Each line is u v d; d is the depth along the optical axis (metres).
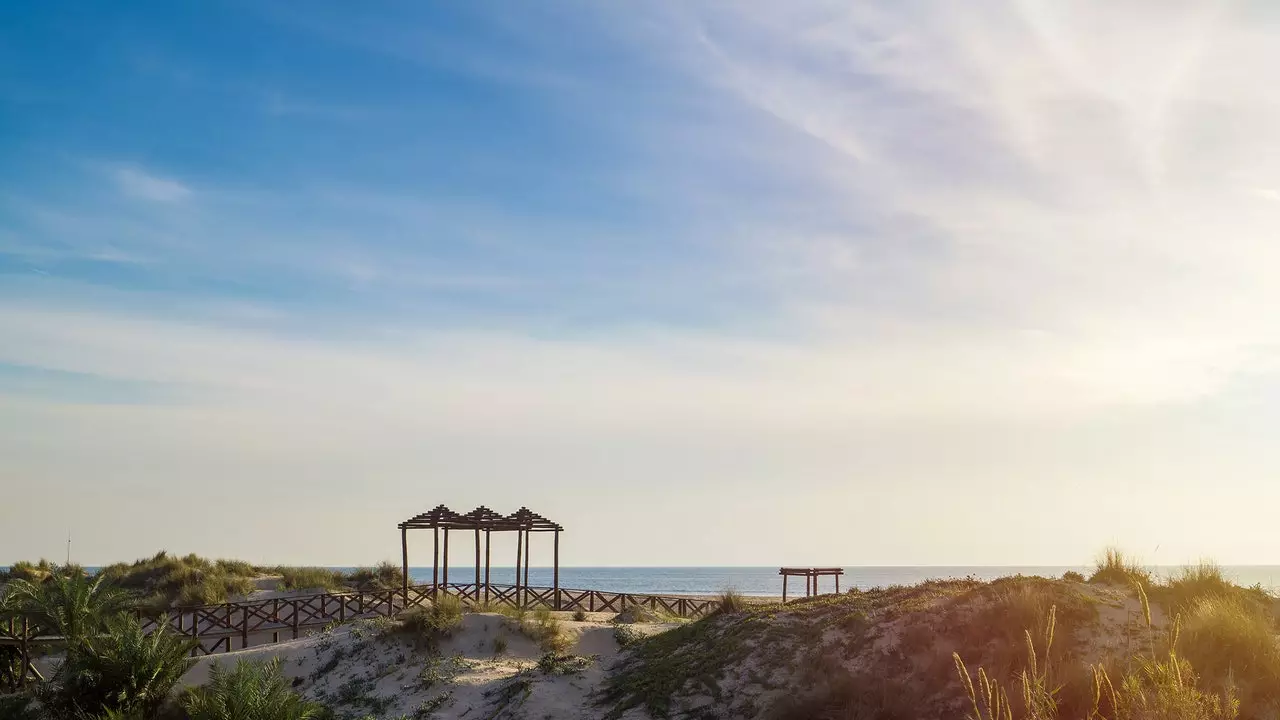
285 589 47.09
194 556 53.97
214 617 36.97
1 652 30.59
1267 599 20.22
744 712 19.58
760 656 21.70
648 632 30.95
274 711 24.02
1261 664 15.27
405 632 30.95
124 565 53.59
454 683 26.31
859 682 18.44
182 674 28.42
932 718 16.69
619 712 21.64
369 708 26.09
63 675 28.14
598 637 30.94
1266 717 13.78
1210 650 15.98
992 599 20.52
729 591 28.12
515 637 30.72
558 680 24.70
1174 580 21.38
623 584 177.12
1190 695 10.41
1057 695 15.21
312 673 29.78
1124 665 15.77
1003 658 17.58
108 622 31.19
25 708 26.59
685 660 23.36
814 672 19.91
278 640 37.38
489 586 44.72
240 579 47.56
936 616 20.44
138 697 26.56
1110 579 22.20
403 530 42.88
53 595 33.34
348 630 32.94
